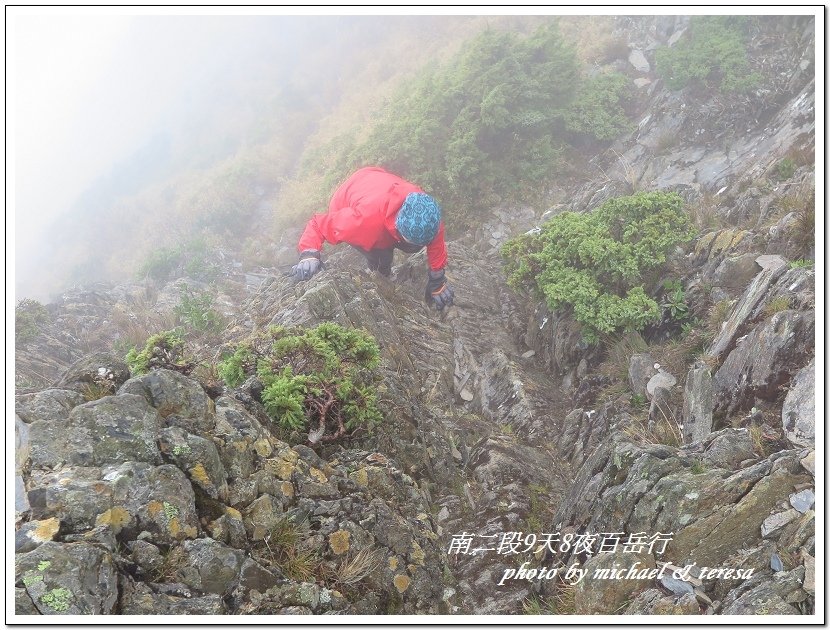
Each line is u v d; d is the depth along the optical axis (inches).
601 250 197.5
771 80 319.6
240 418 118.6
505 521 145.6
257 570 98.0
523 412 194.7
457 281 278.5
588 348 206.1
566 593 118.9
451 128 370.3
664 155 331.9
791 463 112.6
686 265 207.8
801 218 176.7
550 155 364.8
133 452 99.1
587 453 170.9
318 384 138.2
